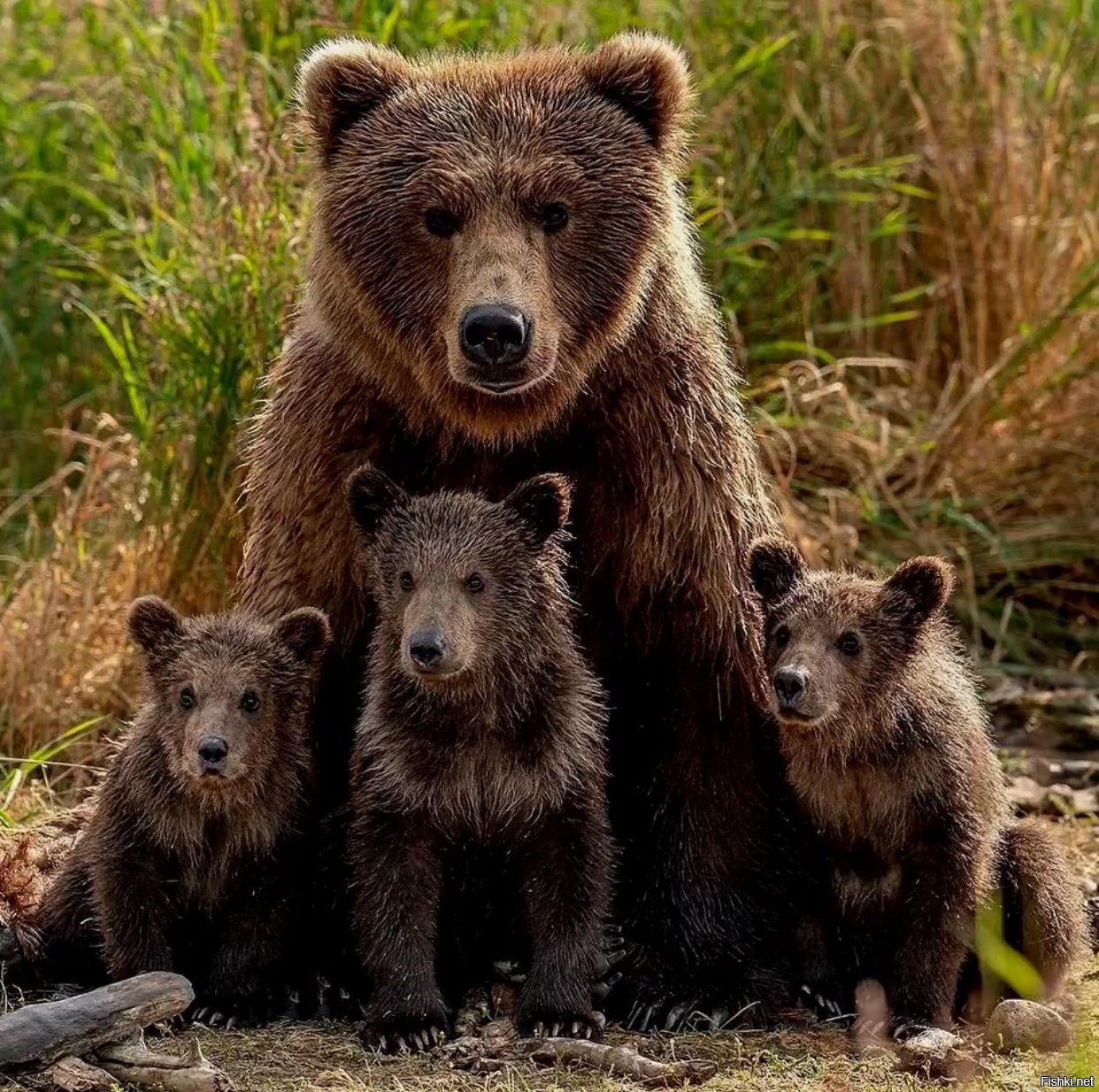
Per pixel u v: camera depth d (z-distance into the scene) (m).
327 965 11.06
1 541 17.42
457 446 11.27
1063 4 20.58
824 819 10.69
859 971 10.93
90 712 14.49
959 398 18.42
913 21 18.83
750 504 11.61
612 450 11.15
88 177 18.77
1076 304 17.88
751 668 11.33
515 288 10.30
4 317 18.62
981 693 15.91
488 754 10.38
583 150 10.81
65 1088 9.16
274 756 10.54
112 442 16.48
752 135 18.95
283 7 17.14
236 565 14.88
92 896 10.70
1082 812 14.05
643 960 11.38
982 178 18.62
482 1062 9.77
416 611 10.17
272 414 11.62
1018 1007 10.00
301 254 15.23
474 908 10.92
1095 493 17.58
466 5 18.61
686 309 11.38
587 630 11.49
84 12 19.06
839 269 18.58
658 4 19.44
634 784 11.72
